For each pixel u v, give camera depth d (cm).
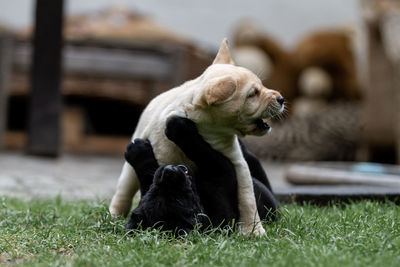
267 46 2433
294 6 3331
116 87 2072
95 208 781
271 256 582
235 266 553
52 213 838
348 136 2275
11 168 1586
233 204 691
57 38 1814
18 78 2036
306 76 2425
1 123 1998
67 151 2170
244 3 3359
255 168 773
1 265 589
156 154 686
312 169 1384
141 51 2075
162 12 3334
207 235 647
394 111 1984
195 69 2152
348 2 3297
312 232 683
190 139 657
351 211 820
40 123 1847
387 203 926
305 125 2338
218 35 3328
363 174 1286
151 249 606
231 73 654
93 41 2044
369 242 627
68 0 3219
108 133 2288
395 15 1927
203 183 683
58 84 1839
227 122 653
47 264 571
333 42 2430
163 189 654
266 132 675
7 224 769
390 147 2020
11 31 2141
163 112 680
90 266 562
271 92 664
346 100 2452
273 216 740
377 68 2011
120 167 1794
